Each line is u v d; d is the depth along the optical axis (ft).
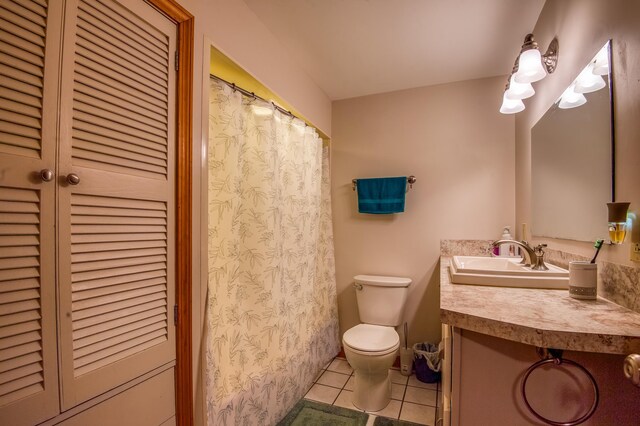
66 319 2.67
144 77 3.39
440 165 8.11
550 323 2.63
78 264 2.77
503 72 7.52
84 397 2.77
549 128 5.08
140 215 3.34
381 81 8.02
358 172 8.87
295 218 6.93
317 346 7.68
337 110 9.15
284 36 6.13
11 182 2.33
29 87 2.44
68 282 2.69
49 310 2.55
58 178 2.62
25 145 2.43
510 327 2.64
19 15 2.39
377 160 8.71
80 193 2.78
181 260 3.80
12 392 2.34
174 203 3.76
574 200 4.15
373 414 6.14
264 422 5.44
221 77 5.35
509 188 7.55
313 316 7.72
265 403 5.47
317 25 5.78
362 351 6.01
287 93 6.65
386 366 6.14
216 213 4.82
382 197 8.21
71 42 2.71
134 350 3.25
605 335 2.39
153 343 3.46
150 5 3.46
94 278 2.90
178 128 3.79
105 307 2.99
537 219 5.66
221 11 4.58
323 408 6.34
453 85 8.05
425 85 8.25
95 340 2.89
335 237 9.05
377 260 8.62
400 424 5.80
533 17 5.52
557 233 4.73
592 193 3.67
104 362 2.96
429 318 8.11
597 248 3.41
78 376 2.74
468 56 6.81
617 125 3.19
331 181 9.12
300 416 6.07
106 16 3.00
